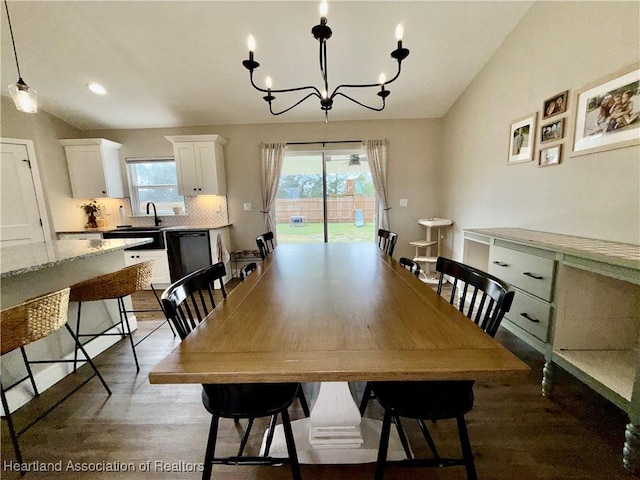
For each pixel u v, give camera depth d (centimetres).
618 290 161
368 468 130
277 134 433
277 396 108
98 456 138
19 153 364
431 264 426
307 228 468
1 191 355
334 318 110
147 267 221
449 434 146
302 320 108
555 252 161
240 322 107
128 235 395
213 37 263
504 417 157
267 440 131
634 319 163
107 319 248
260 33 260
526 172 252
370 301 127
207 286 141
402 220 445
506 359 81
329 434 131
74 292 191
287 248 264
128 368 214
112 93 345
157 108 381
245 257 454
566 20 206
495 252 219
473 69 317
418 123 426
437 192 437
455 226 389
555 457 132
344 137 431
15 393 171
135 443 145
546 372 171
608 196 179
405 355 83
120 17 240
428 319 108
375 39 270
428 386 108
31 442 146
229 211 450
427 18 248
